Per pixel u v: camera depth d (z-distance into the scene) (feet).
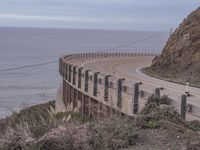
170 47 170.40
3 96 250.78
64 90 143.13
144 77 135.85
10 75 384.47
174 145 28.91
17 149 28.63
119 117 34.37
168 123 33.88
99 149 28.48
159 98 44.83
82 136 29.27
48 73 405.39
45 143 28.43
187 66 151.23
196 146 28.07
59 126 30.07
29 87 299.58
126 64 201.36
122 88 71.77
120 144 29.30
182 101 47.70
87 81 97.19
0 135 31.19
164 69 164.76
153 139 30.71
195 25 167.63
